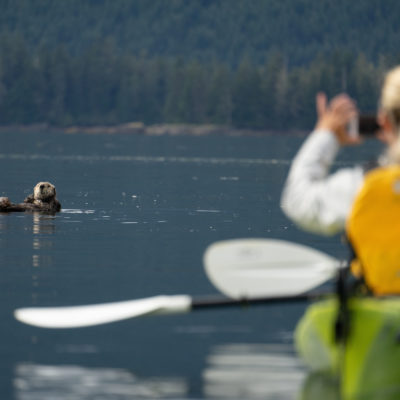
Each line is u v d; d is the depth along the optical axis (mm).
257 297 20422
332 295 20688
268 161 161250
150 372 21516
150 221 55250
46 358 22609
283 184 94375
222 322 26453
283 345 23891
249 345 23875
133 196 74375
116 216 57938
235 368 21828
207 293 31359
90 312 23625
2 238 45219
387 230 18219
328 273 20062
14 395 19734
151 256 40250
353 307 18797
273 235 49000
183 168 128250
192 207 65312
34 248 41906
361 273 19422
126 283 33188
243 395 19906
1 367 21812
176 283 33312
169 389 20297
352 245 18688
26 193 78000
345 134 18219
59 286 32312
